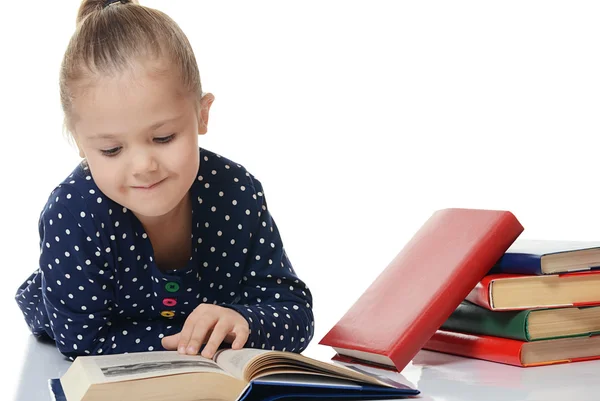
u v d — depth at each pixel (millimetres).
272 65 3525
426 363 1525
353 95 3494
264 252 1672
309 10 3498
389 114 3480
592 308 1510
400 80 3465
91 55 1379
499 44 3355
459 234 1560
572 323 1494
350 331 1540
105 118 1357
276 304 1589
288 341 1548
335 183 3525
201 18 3500
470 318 1554
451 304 1472
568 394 1287
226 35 3521
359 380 1238
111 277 1579
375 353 1454
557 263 1501
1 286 2930
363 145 3500
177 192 1413
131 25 1414
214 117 3535
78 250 1544
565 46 3273
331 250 3344
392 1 3441
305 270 3049
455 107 3412
